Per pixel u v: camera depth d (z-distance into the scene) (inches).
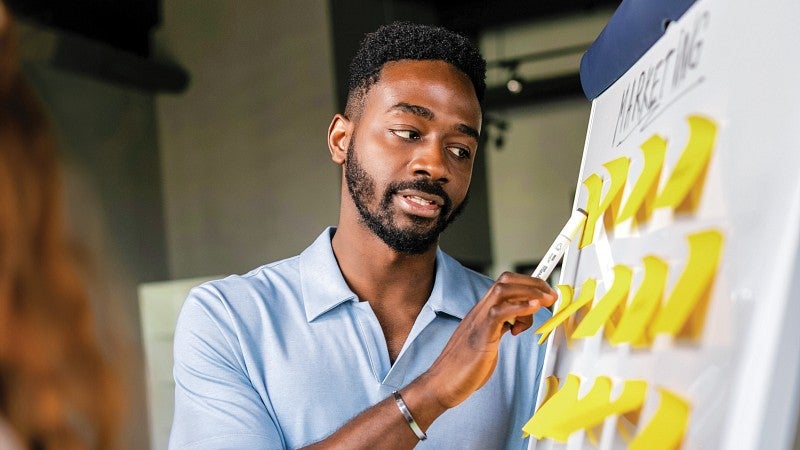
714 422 21.2
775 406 19.1
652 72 33.4
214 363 48.5
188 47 252.4
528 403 52.6
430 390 40.4
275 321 50.7
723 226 23.4
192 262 255.1
